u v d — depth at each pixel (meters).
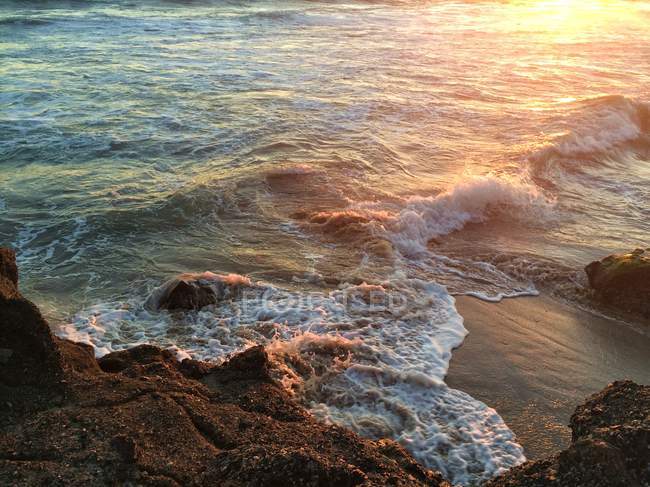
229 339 6.43
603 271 8.06
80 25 24.73
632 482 3.42
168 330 6.60
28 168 11.17
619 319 7.63
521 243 9.60
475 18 36.19
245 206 10.02
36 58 18.97
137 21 26.50
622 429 3.67
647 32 33.69
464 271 8.59
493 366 6.41
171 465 3.79
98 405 4.25
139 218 9.37
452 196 10.38
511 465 4.89
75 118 13.82
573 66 22.84
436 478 4.16
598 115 15.93
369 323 6.93
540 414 5.70
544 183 12.14
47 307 7.00
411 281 8.01
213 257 8.38
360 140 13.30
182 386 4.72
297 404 4.96
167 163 11.62
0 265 4.83
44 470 3.55
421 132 14.15
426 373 6.05
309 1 38.06
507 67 21.83
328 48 23.44
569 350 6.90
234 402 4.71
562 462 3.62
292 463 3.70
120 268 8.00
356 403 5.52
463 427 5.31
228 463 3.79
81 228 9.01
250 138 13.09
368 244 8.91
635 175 13.26
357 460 4.07
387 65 20.89
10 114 13.87
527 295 8.08
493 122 15.18
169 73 18.02
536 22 35.72
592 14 41.59
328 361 6.09
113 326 6.64
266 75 18.45
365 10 36.22
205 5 32.72
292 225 9.47
